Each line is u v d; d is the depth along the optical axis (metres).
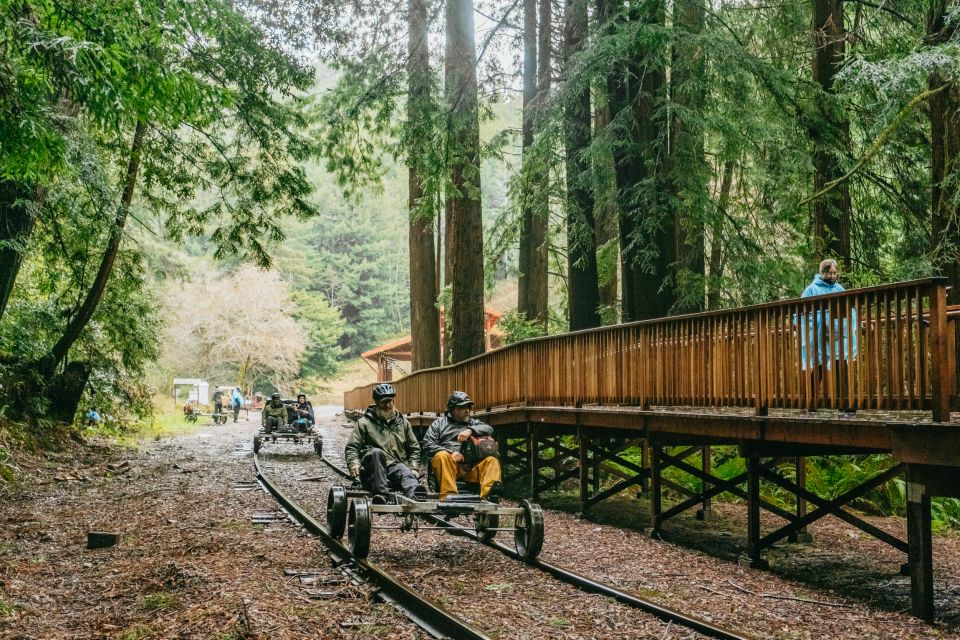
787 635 5.79
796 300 7.72
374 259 89.25
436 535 9.49
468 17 19.06
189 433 30.45
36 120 8.37
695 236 17.44
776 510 9.70
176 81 8.60
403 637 5.43
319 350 75.75
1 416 17.61
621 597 6.37
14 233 15.84
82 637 5.53
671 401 9.73
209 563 7.46
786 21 17.50
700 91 15.06
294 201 18.56
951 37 11.42
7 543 8.80
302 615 5.80
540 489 13.27
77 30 8.20
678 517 12.29
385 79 17.66
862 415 7.62
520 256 24.97
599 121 21.56
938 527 12.15
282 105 18.25
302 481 15.16
